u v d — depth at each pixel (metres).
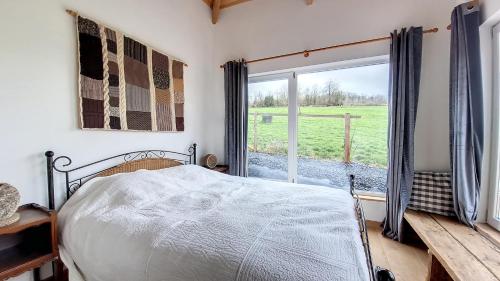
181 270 0.98
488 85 1.86
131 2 2.33
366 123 2.82
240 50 3.41
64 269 1.63
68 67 1.82
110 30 2.09
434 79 2.33
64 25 1.79
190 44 3.16
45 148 1.70
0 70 1.48
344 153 2.96
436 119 2.34
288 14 3.05
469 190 1.92
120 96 2.18
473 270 1.31
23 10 1.57
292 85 3.19
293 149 3.22
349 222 1.32
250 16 3.32
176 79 2.88
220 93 3.57
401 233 2.28
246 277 0.87
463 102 1.92
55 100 1.75
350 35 2.71
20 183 1.58
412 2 2.41
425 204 2.24
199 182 2.30
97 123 1.99
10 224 1.30
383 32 2.54
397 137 2.33
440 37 2.30
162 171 2.29
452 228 1.89
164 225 1.25
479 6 1.87
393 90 2.37
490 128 1.86
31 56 1.62
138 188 1.80
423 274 1.83
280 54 3.12
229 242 1.06
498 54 1.80
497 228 1.74
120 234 1.24
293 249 0.99
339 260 0.91
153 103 2.55
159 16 2.67
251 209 1.54
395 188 2.35
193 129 3.24
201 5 3.36
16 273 1.33
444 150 2.32
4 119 1.50
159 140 2.70
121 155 2.25
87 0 1.95
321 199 1.75
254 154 3.54
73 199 1.73
